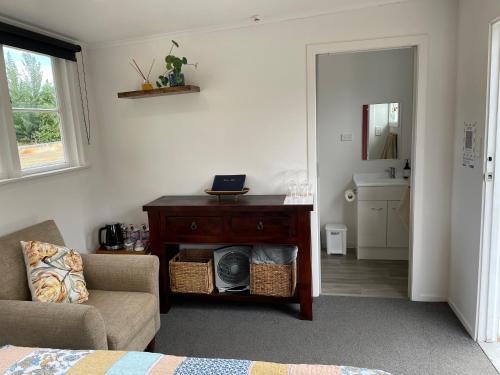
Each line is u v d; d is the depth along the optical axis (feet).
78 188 11.02
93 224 11.63
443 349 8.28
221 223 9.86
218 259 10.44
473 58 8.29
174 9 8.85
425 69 9.43
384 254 14.01
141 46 11.10
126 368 4.65
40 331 6.35
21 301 6.83
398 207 13.44
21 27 9.19
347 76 14.43
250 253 10.44
